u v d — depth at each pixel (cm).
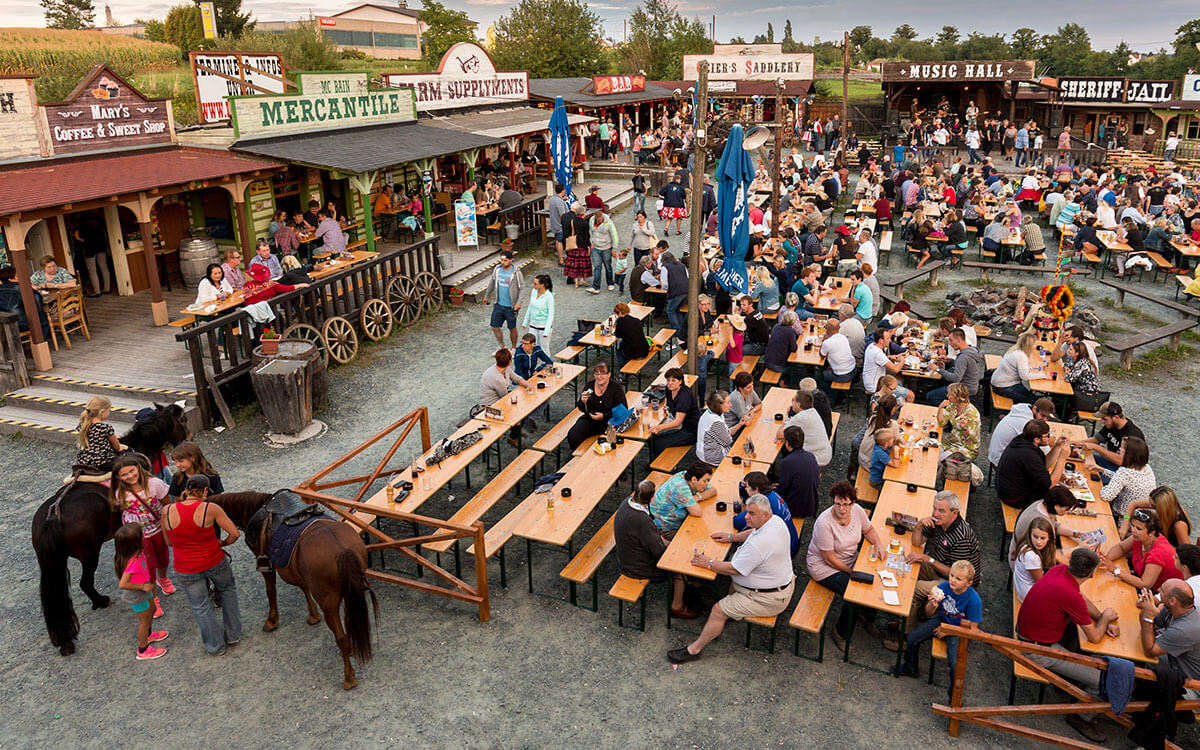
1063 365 1185
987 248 2106
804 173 3186
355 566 685
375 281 1589
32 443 1191
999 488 896
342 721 688
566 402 1305
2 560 920
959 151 3891
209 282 1338
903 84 4391
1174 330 1447
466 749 657
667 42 6194
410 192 2319
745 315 1372
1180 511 770
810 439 952
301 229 1841
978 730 673
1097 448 934
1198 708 620
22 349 1263
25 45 4281
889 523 812
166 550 789
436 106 2562
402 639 790
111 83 1585
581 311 1767
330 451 1159
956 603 701
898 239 2462
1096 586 722
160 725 687
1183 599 627
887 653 765
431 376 1426
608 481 902
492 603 844
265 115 1797
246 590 873
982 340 1534
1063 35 10556
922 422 1042
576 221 1870
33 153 1453
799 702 704
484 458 1127
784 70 4603
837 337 1243
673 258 1545
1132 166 3475
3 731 682
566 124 1827
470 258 2011
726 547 784
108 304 1623
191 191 1773
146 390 1226
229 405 1265
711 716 689
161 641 787
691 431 1062
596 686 725
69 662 764
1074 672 659
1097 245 2077
